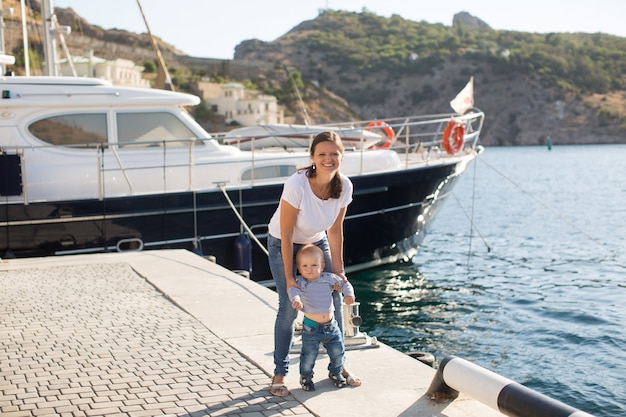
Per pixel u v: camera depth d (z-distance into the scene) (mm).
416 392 4484
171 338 5688
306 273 4359
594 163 76125
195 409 4219
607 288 13430
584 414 3398
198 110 95812
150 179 11336
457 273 15016
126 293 7336
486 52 196625
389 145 15367
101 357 5215
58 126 11031
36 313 6523
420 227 14344
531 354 9273
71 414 4145
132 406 4262
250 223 11750
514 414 3723
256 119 96375
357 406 4258
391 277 13984
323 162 4195
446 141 14055
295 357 5219
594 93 186000
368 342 5453
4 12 13406
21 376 4816
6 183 10289
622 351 9320
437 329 10555
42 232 10562
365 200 12867
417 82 191875
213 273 8320
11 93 10852
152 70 105688
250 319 6254
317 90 128125
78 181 11008
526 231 22547
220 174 11727
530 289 13352
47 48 14648
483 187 43688
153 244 11133
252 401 4352
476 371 4027
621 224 24344
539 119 177750
